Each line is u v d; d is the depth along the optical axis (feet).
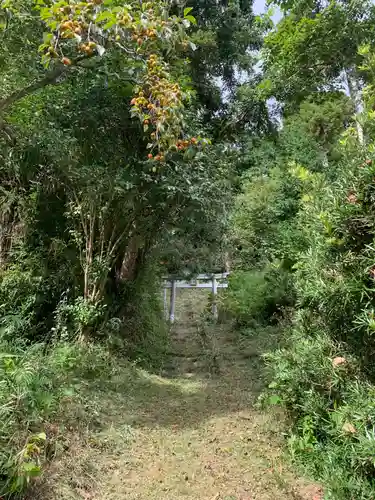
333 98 21.59
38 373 10.37
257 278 27.53
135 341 20.58
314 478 9.16
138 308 21.88
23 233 16.61
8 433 8.09
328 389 9.55
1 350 11.24
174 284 32.12
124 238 18.51
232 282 29.78
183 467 9.99
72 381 12.71
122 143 16.75
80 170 15.64
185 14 11.26
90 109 15.56
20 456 7.59
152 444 11.19
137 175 16.37
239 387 16.51
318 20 17.22
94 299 16.85
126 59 13.21
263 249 30.91
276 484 9.02
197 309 35.19
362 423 7.70
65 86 15.74
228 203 21.97
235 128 31.30
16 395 8.79
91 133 16.31
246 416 13.09
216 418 13.14
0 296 15.07
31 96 15.48
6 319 14.12
